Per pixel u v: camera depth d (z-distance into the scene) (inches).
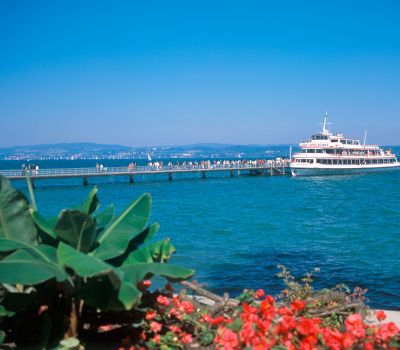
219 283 571.5
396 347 184.9
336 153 3403.1
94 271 175.9
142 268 201.5
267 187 2573.8
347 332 185.5
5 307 206.7
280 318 234.1
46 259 206.4
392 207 1572.3
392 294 520.7
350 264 682.2
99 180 3321.9
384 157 3796.8
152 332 212.4
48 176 2381.9
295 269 651.5
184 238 940.6
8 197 219.6
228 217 1304.1
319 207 1585.9
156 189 2436.0
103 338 220.4
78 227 208.2
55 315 223.0
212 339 205.9
